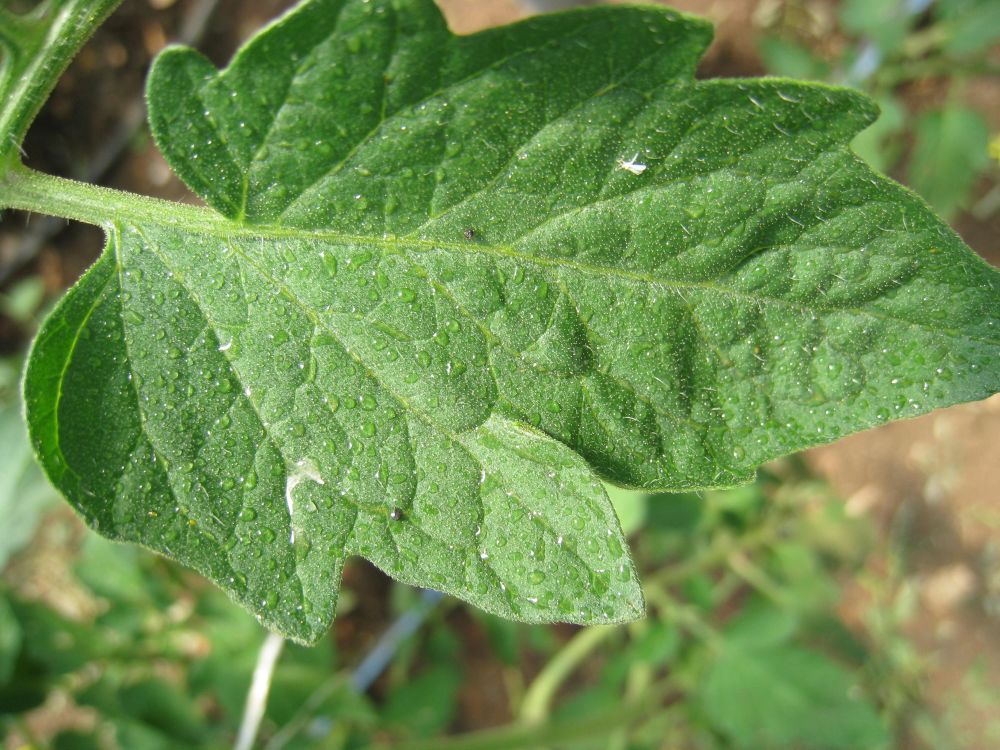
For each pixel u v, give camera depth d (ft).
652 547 0.67
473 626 0.81
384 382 0.26
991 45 0.74
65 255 0.83
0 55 0.29
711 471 0.27
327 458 0.26
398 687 0.69
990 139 0.71
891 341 0.26
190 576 0.65
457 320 0.26
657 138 0.26
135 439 0.26
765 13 0.77
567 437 0.26
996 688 0.76
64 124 0.81
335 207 0.26
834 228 0.26
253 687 0.55
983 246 0.76
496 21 0.75
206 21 0.80
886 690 0.77
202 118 0.25
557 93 0.25
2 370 0.76
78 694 0.57
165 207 0.27
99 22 0.27
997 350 0.25
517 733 0.63
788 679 0.59
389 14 0.24
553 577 0.25
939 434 0.78
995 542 0.77
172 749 0.57
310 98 0.25
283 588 0.26
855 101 0.25
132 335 0.26
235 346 0.26
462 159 0.26
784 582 0.66
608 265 0.26
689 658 0.66
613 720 0.64
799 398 0.26
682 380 0.27
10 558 0.80
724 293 0.26
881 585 0.78
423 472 0.26
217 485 0.26
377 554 0.26
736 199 0.26
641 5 0.24
